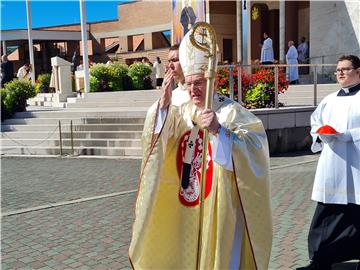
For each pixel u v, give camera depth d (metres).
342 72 3.86
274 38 24.30
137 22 33.88
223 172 2.69
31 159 10.48
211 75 2.55
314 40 20.17
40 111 12.99
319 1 19.84
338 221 3.72
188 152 2.91
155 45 32.91
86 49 16.47
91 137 11.17
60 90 17.39
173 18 16.89
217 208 2.69
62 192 7.07
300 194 6.50
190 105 2.97
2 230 5.28
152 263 2.90
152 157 2.83
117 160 9.88
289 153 10.03
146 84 19.25
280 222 5.29
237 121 2.72
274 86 10.28
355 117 3.74
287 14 23.42
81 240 4.89
